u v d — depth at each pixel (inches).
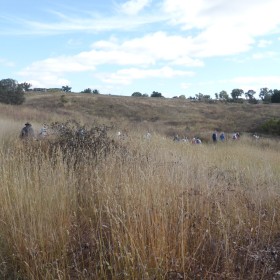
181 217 159.2
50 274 138.0
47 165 221.8
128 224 154.6
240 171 328.2
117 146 329.7
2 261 150.1
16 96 2123.5
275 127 1610.5
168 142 448.8
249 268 154.2
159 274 137.9
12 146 330.6
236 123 2044.8
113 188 197.2
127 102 2783.0
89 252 153.6
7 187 178.1
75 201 189.9
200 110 2699.3
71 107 2480.3
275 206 220.4
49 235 156.6
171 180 201.6
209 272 142.6
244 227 183.2
